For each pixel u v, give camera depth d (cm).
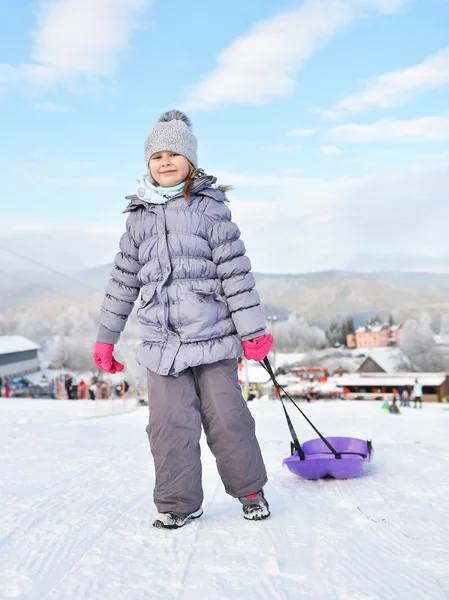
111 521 249
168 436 248
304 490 314
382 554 199
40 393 4559
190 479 246
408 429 842
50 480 340
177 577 181
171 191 266
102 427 684
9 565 196
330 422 1001
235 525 241
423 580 173
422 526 233
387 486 313
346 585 170
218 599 163
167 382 253
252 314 259
